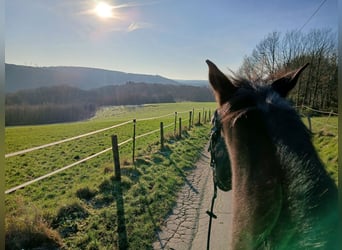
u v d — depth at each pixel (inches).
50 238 143.3
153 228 165.0
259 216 35.1
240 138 41.0
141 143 502.9
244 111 41.4
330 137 330.3
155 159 345.4
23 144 638.5
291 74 55.2
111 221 171.2
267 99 42.8
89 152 470.9
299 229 29.8
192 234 159.9
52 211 179.0
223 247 145.2
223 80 50.0
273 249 32.9
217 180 66.3
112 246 143.5
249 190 38.0
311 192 30.0
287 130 36.4
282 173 33.4
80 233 156.3
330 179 32.2
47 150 491.8
